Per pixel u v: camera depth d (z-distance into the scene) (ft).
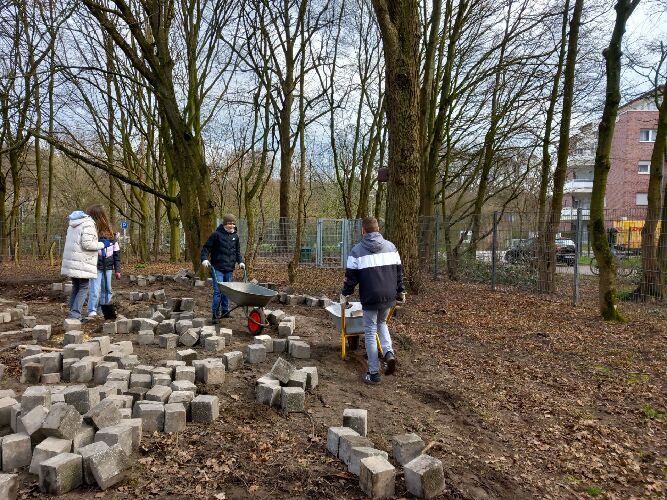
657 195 37.42
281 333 22.22
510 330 26.76
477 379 18.76
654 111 118.11
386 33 31.81
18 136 56.34
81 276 23.43
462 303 34.73
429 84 46.32
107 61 59.93
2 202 64.03
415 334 25.27
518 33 48.60
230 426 13.24
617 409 16.42
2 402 12.98
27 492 10.15
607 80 28.91
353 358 19.86
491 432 14.43
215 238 25.58
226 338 20.90
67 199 98.32
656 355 22.20
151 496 10.24
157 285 39.86
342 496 10.52
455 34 49.37
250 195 60.64
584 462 12.98
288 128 65.05
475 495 10.92
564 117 40.32
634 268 43.19
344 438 11.76
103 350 18.07
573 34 38.83
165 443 12.24
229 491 10.53
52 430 10.92
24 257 70.90
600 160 29.43
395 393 16.76
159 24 39.86
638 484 12.13
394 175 33.71
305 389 16.05
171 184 73.15
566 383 18.69
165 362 17.04
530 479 11.98
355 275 17.53
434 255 50.80
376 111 73.20
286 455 12.00
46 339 21.11
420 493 10.53
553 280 40.45
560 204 40.93
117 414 12.13
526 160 63.87
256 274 52.90
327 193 110.22
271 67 57.06
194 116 49.88
